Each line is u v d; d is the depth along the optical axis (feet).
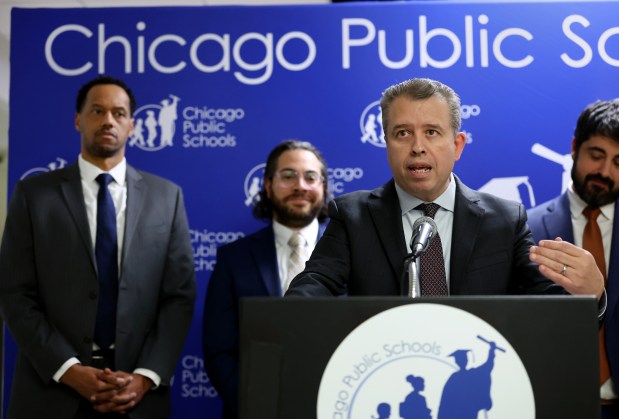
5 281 9.60
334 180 11.81
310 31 11.96
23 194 9.93
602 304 5.74
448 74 11.85
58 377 9.14
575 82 11.80
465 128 11.80
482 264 6.48
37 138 11.80
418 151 6.41
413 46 11.91
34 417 9.20
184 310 10.07
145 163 11.84
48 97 11.86
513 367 4.26
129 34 11.96
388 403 4.24
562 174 11.71
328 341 4.29
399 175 6.57
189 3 14.66
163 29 11.99
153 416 9.46
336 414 4.24
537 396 4.24
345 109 11.88
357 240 6.63
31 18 11.97
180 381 11.50
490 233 6.57
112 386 9.04
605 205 10.05
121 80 11.05
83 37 11.96
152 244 10.04
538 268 6.31
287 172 11.03
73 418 9.16
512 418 4.22
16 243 9.69
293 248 10.99
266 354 4.28
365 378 4.26
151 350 9.61
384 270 6.51
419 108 6.46
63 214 9.81
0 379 11.91
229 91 11.93
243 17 12.00
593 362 4.26
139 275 9.81
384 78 11.88
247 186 11.82
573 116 11.77
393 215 6.69
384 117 6.71
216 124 11.89
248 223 11.77
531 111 11.78
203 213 11.79
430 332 4.30
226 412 9.98
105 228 9.90
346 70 11.92
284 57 11.95
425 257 6.55
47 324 9.41
